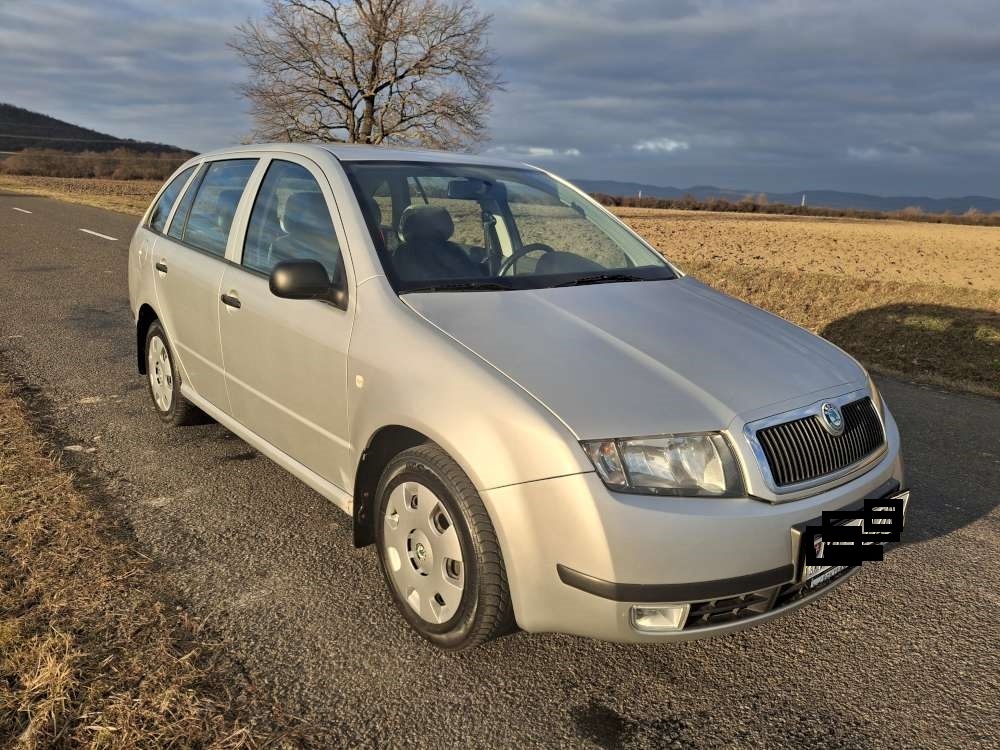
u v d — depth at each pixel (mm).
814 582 2703
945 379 7633
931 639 3086
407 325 2889
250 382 3807
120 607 2918
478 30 36594
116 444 4668
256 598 3102
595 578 2338
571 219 4148
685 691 2691
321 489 3367
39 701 2352
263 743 2279
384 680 2648
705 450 2445
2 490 3811
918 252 29062
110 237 15852
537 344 2758
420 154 4027
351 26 36406
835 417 2740
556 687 2670
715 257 21312
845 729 2539
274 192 3871
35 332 7449
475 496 2561
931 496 4574
